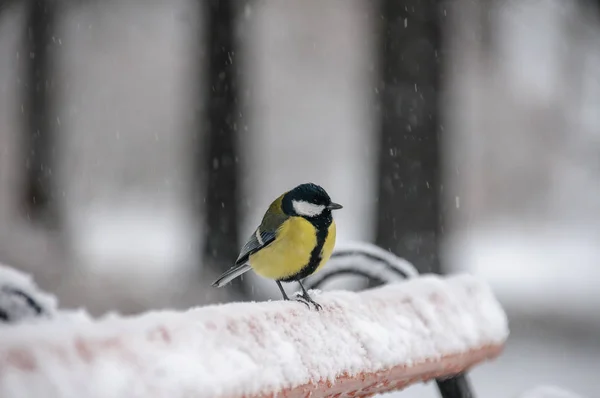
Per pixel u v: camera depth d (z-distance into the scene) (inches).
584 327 694.5
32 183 858.1
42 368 83.6
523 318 735.7
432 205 526.9
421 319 150.0
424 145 526.9
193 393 95.0
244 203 647.8
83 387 85.4
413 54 526.9
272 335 113.9
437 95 531.8
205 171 644.7
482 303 168.2
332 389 122.8
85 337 89.9
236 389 101.6
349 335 130.3
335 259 214.5
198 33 689.0
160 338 97.1
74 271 627.5
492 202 1396.4
